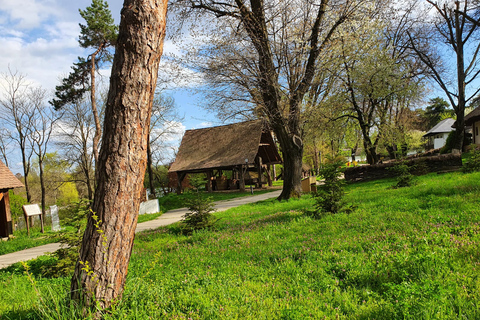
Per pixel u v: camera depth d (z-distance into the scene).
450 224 6.32
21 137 30.86
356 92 25.09
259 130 32.44
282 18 16.08
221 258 6.64
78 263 3.66
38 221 25.91
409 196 10.22
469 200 7.91
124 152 3.70
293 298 4.07
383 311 3.43
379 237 6.29
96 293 3.55
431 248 5.11
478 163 14.77
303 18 16.69
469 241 5.16
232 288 4.52
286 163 17.47
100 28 23.94
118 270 3.68
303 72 16.66
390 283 3.81
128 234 3.75
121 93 3.73
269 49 15.64
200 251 7.57
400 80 24.36
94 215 3.55
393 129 26.86
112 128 3.71
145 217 19.14
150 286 4.58
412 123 45.16
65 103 26.72
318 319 3.47
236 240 8.16
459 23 22.67
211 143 35.06
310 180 18.80
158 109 34.75
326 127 26.75
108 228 3.63
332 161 9.84
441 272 4.24
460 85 22.73
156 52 3.90
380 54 23.69
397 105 30.97
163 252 8.13
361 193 13.71
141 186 3.88
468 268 4.27
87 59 24.62
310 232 7.81
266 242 7.47
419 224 6.67
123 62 3.75
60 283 5.84
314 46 16.27
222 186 34.41
